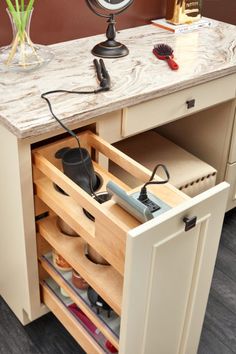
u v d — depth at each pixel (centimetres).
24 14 148
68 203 127
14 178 132
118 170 175
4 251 157
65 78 150
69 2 177
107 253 113
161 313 120
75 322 140
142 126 151
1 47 166
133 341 118
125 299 107
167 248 107
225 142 187
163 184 119
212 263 124
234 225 210
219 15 232
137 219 109
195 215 108
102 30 191
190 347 140
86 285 137
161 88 146
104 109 135
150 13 201
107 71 153
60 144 135
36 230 144
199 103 164
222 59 169
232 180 197
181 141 206
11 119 125
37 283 151
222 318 166
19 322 164
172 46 178
